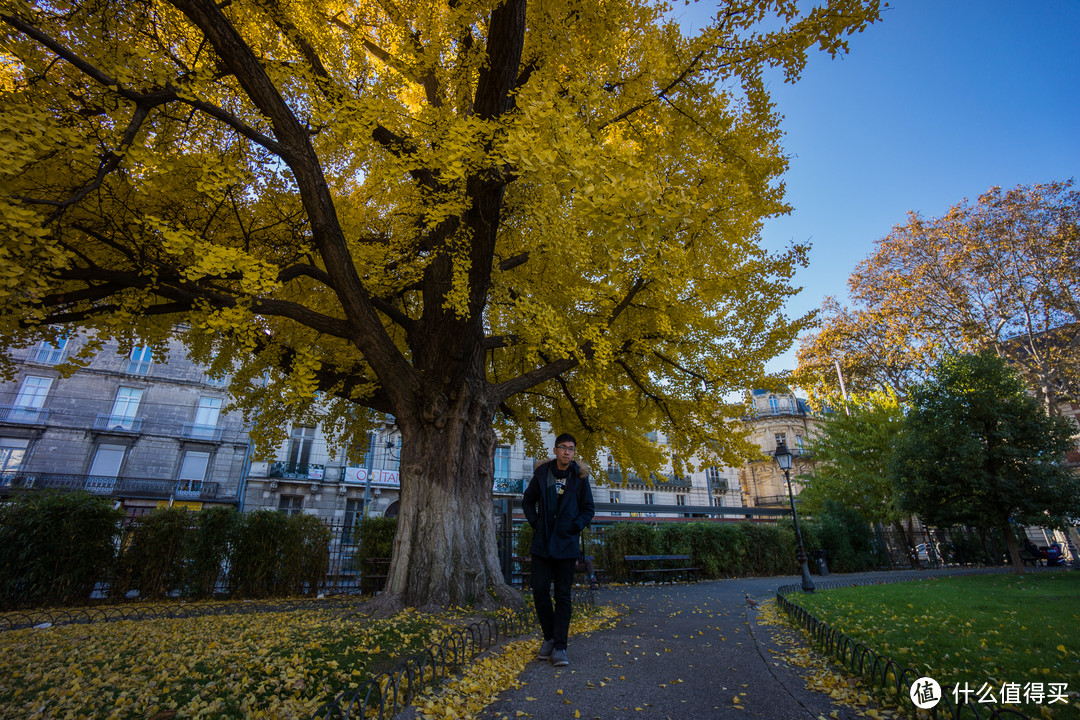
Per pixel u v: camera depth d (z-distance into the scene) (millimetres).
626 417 10461
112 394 21109
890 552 19375
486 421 7426
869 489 20125
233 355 8516
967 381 13680
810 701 2768
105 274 5312
